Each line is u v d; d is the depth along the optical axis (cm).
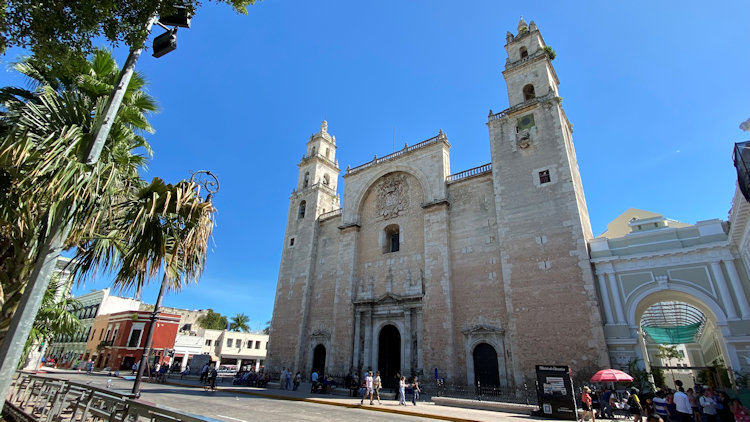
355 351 3700
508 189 3231
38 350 4112
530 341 2697
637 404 1912
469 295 3203
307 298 4403
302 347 4175
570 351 2525
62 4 838
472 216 3462
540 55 3572
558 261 2775
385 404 2398
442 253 3438
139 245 977
